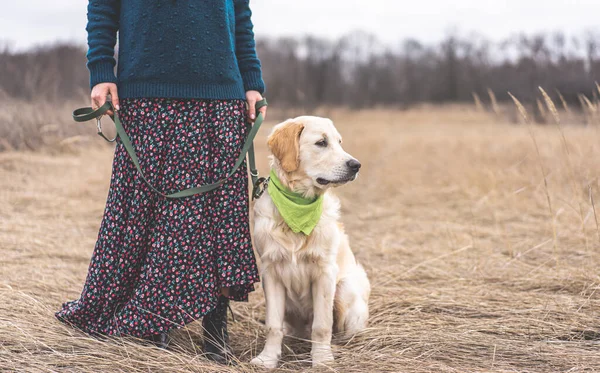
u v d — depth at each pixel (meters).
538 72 19.05
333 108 34.31
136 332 2.55
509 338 2.83
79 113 2.80
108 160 8.75
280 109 28.88
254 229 2.91
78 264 4.12
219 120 2.58
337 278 3.08
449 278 3.94
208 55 2.54
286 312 3.10
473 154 9.40
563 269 3.89
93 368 2.36
